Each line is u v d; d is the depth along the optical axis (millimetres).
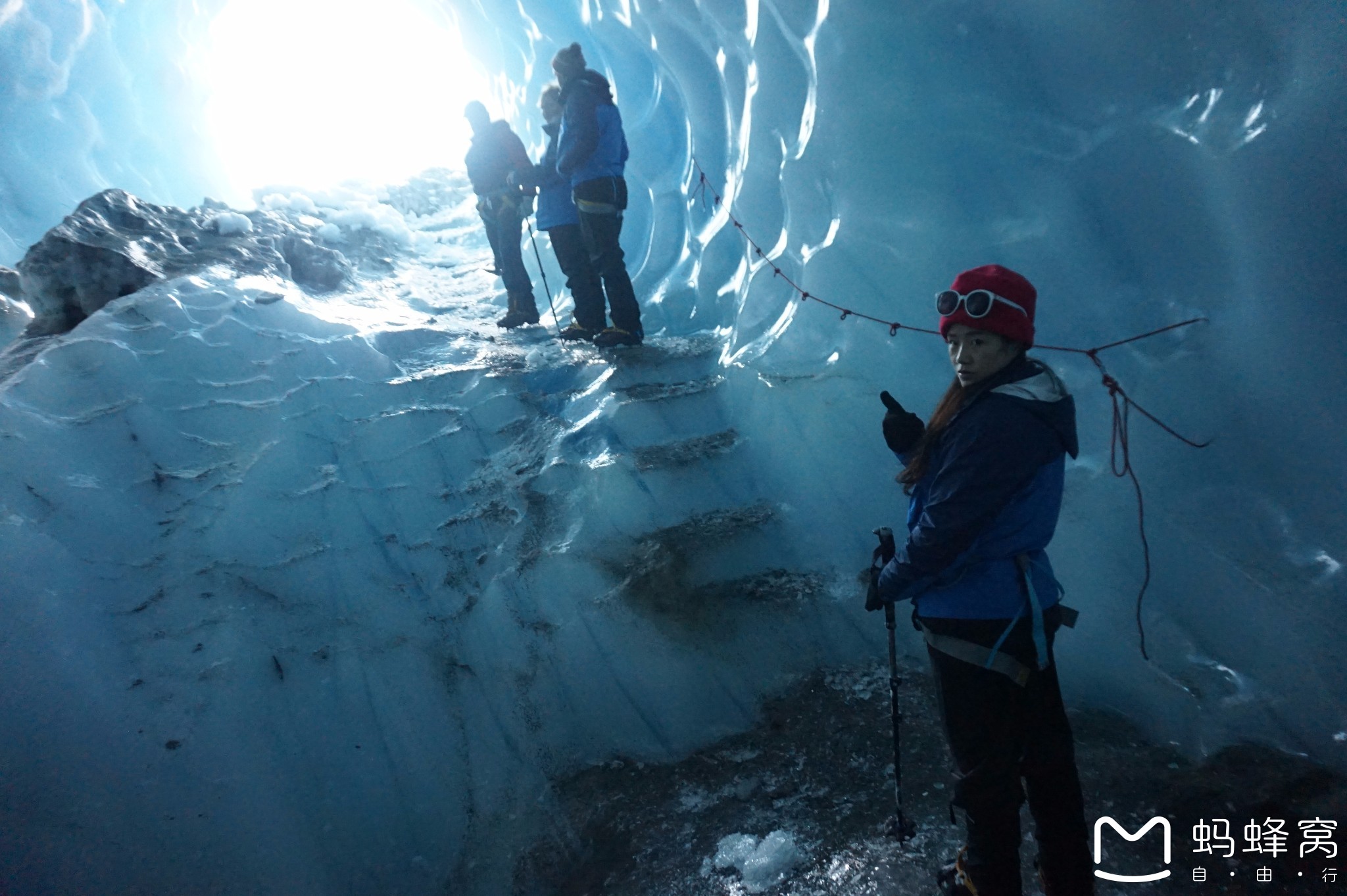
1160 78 2264
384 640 2535
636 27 4977
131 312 3219
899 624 2697
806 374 3223
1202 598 2236
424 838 2154
